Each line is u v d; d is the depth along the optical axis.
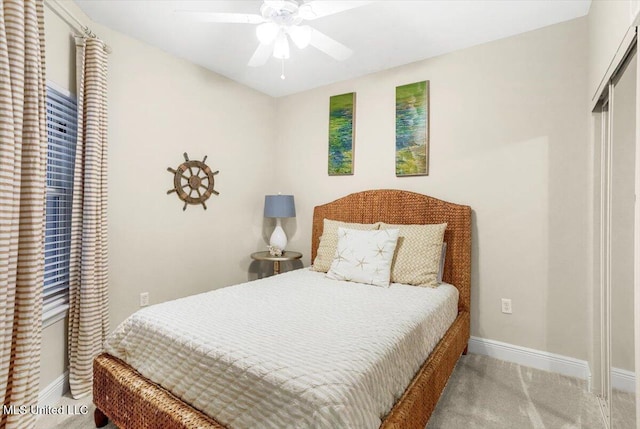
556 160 2.37
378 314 1.75
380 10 2.22
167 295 2.88
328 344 1.33
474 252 2.69
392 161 3.10
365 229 2.88
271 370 1.13
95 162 2.19
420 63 2.96
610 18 1.65
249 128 3.65
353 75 3.30
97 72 2.20
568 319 2.32
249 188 3.66
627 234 1.50
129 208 2.60
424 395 1.46
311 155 3.67
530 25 2.40
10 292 1.45
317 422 0.96
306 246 3.72
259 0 2.12
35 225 1.59
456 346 2.14
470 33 2.52
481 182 2.66
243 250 3.60
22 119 1.51
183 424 1.21
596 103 2.04
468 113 2.72
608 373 1.76
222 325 1.53
